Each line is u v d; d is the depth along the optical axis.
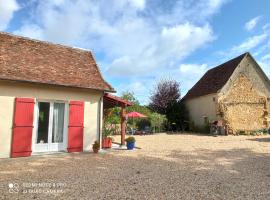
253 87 22.66
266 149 11.84
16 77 9.31
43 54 11.93
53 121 10.55
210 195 5.10
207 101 23.17
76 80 11.09
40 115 10.21
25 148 9.60
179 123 26.39
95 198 4.90
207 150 11.49
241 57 22.88
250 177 6.52
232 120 21.25
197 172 7.06
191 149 11.84
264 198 4.93
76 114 10.88
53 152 10.28
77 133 10.86
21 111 9.59
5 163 8.28
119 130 21.39
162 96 27.81
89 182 6.01
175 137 18.75
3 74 9.17
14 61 10.38
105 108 14.61
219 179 6.32
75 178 6.36
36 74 10.20
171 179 6.30
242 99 22.02
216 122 20.81
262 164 8.22
